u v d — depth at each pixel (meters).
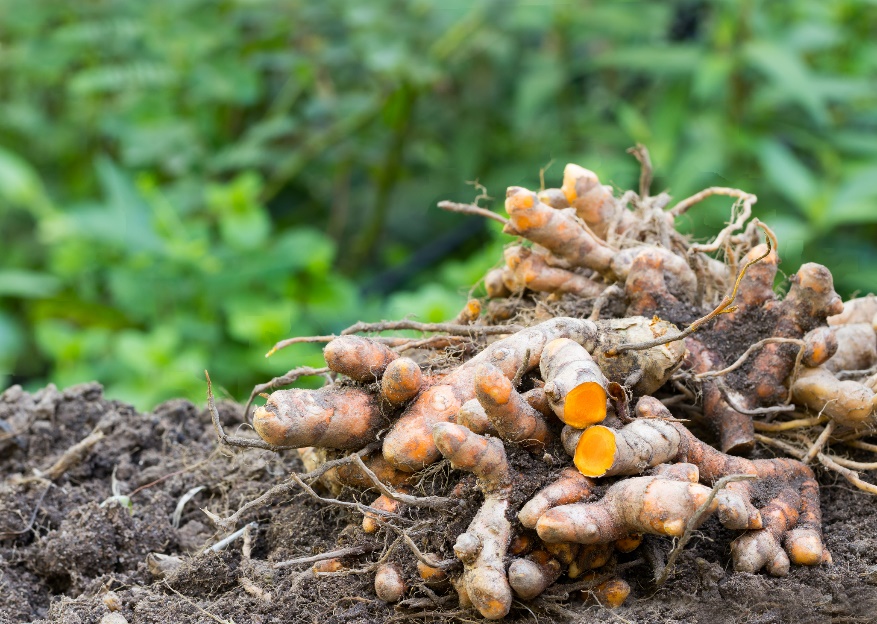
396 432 0.79
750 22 1.43
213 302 1.45
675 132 1.50
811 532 0.79
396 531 0.78
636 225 0.87
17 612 0.84
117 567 0.86
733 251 0.87
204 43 1.59
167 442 0.96
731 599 0.77
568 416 0.76
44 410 0.95
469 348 0.85
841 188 1.35
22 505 0.89
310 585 0.81
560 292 0.86
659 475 0.76
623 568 0.78
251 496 0.88
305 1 1.66
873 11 1.57
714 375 0.81
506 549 0.76
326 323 1.46
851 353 0.86
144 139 1.63
